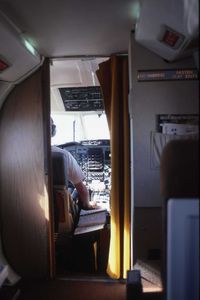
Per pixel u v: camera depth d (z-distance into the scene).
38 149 2.69
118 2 1.76
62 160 3.02
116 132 2.56
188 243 1.06
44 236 2.72
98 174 4.52
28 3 1.76
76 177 3.32
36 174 2.70
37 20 1.98
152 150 2.10
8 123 2.70
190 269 1.06
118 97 2.58
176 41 1.75
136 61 2.12
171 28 1.69
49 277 2.75
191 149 1.18
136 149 2.11
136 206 2.12
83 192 3.43
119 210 2.61
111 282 2.67
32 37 2.25
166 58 2.06
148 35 1.88
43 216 2.72
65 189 3.02
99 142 4.61
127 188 2.54
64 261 3.10
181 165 1.18
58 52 2.57
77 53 2.61
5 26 1.87
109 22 2.02
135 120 2.11
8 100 2.69
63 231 3.04
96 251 2.96
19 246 2.75
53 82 3.65
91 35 2.22
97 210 3.56
